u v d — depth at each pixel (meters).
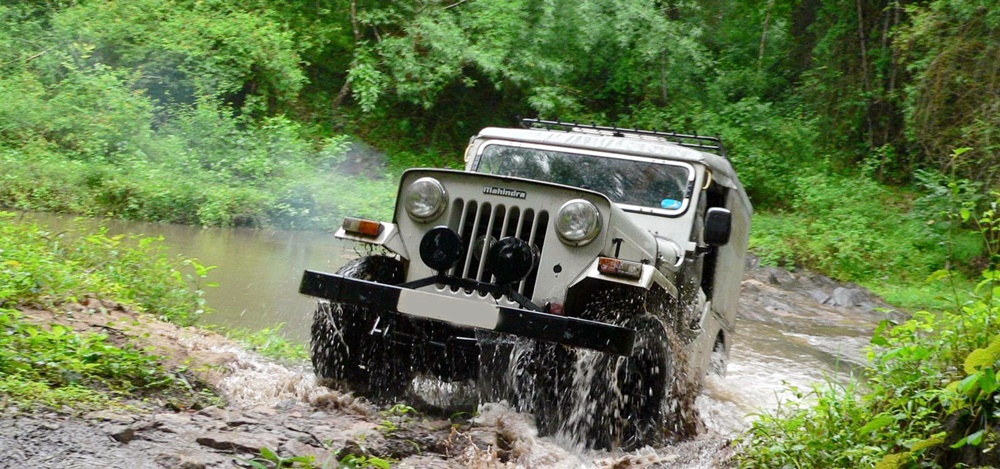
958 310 4.67
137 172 16.09
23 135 16.44
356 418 5.03
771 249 17.41
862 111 23.67
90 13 20.06
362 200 18.62
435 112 24.45
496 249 5.13
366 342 5.61
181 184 16.11
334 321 5.54
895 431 4.24
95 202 14.77
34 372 4.66
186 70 20.16
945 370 4.38
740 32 26.81
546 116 24.14
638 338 5.11
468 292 5.22
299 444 4.26
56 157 16.09
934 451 4.10
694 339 6.45
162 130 19.11
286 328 8.12
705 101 25.23
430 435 4.89
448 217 5.38
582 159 6.75
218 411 4.72
